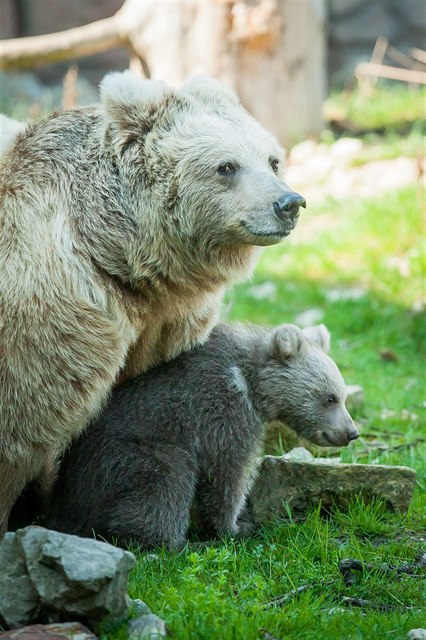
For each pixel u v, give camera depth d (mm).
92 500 10289
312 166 27031
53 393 9586
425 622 8344
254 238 9773
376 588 9109
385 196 24062
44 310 9469
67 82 24859
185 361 10914
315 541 10086
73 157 10062
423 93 34406
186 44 26406
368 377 17219
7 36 37812
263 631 8047
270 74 27359
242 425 10797
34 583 7766
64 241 9633
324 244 23344
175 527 10305
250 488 10977
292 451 12453
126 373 10797
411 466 12508
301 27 27703
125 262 9914
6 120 11125
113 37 26406
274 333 11234
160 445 10430
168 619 8148
